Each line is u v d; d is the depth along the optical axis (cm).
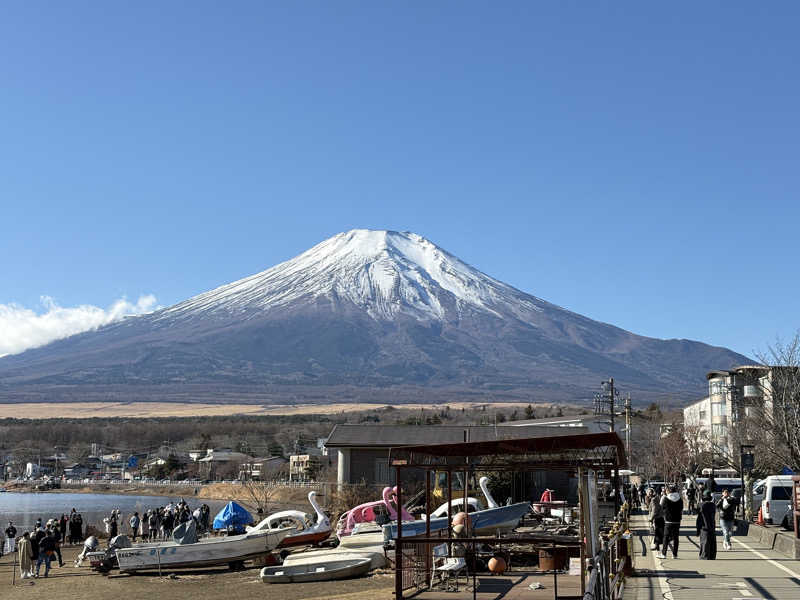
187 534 3928
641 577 2327
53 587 3478
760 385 5703
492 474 5084
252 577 3503
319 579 3198
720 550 3025
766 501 3766
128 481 17250
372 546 3422
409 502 4644
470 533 2664
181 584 3394
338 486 5534
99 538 5869
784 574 2375
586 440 2114
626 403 8075
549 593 2206
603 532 3186
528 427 6469
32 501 13112
